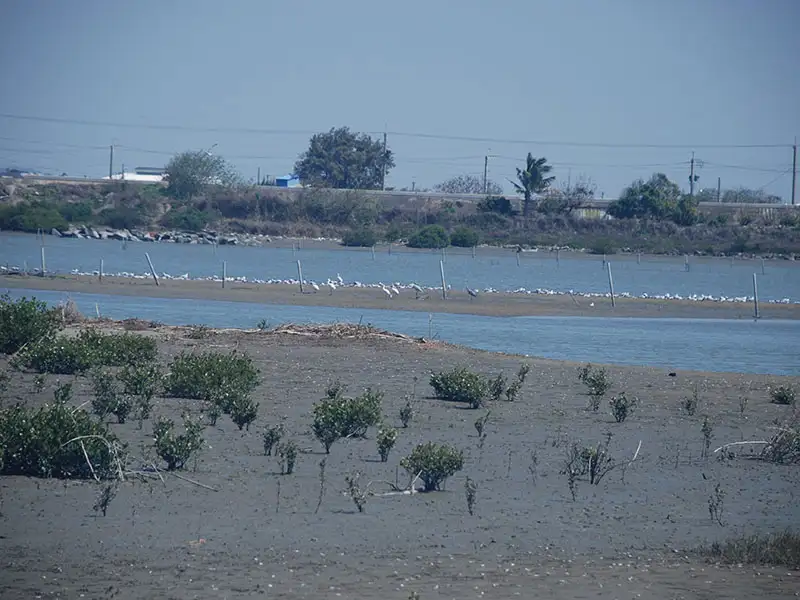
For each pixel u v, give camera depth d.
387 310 195.00
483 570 43.53
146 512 51.25
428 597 39.47
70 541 45.91
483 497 57.03
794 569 45.12
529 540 48.88
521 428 79.31
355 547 46.44
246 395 82.62
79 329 124.88
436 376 94.69
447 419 82.06
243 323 164.62
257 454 66.06
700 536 50.62
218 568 42.53
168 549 45.16
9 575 40.72
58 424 58.91
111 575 41.16
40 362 97.56
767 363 136.25
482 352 127.75
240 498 54.72
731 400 97.38
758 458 71.25
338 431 71.56
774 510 56.81
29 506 51.25
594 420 83.81
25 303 111.31
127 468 59.34
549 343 152.00
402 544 47.28
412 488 57.69
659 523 53.00
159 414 78.44
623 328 179.12
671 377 112.69
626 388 103.06
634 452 71.69
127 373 88.06
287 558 44.34
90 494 54.28
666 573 43.88
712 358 139.88
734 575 43.78
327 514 52.16
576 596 40.28
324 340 128.25
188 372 89.19
